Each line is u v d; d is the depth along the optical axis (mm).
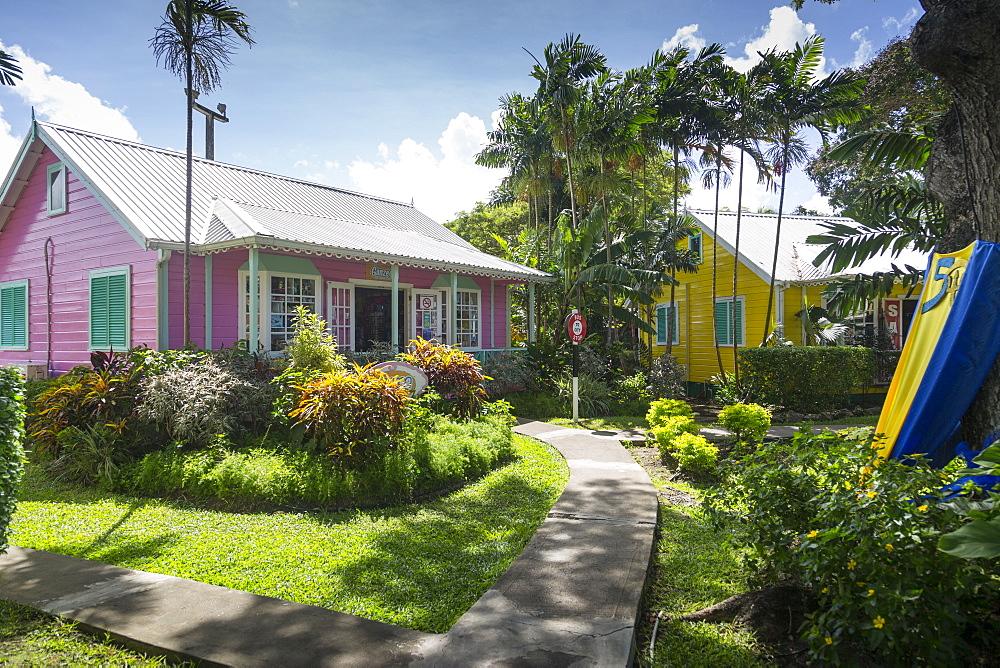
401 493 6668
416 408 8391
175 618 3656
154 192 12008
